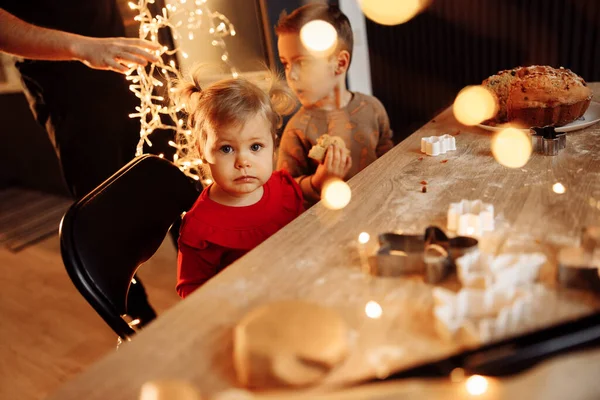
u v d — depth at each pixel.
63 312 1.96
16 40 1.35
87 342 1.76
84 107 1.70
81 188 1.83
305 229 0.76
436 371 0.44
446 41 2.32
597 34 2.01
